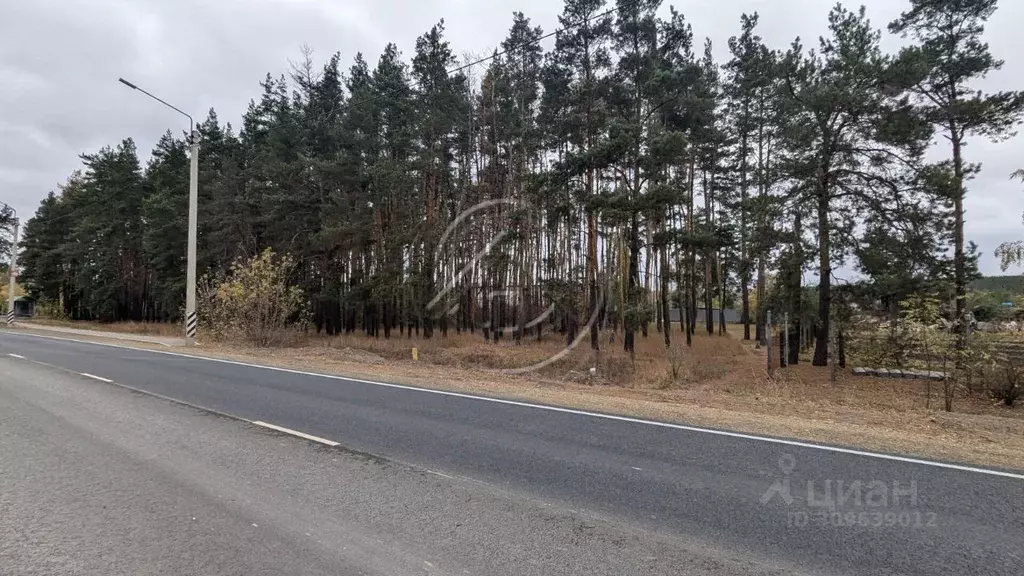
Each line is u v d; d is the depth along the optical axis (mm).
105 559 3498
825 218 21297
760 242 22453
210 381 11133
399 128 28984
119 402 8695
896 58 19078
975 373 14000
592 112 23516
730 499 4594
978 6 21062
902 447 6180
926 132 19109
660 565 3459
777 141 26109
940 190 18984
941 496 4656
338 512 4293
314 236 29516
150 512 4266
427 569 3391
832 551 3658
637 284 19750
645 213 19828
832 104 19672
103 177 48906
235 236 35750
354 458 5723
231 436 6574
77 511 4277
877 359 20031
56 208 58938
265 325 23000
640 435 6727
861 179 20953
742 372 19297
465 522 4117
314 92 33156
